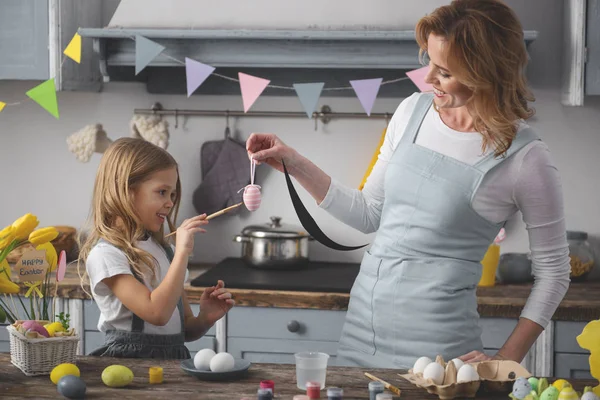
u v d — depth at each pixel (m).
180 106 3.24
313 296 2.64
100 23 3.21
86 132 3.13
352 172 3.20
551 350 2.57
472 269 1.88
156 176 1.94
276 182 3.23
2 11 2.88
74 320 2.72
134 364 1.64
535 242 1.83
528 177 1.78
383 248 1.93
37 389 1.47
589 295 2.70
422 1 2.92
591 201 3.10
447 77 1.70
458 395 1.43
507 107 1.72
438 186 1.84
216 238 3.27
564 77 2.96
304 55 2.81
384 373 1.60
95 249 1.86
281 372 1.59
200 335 2.00
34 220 1.70
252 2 3.00
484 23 1.64
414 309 1.86
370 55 2.78
